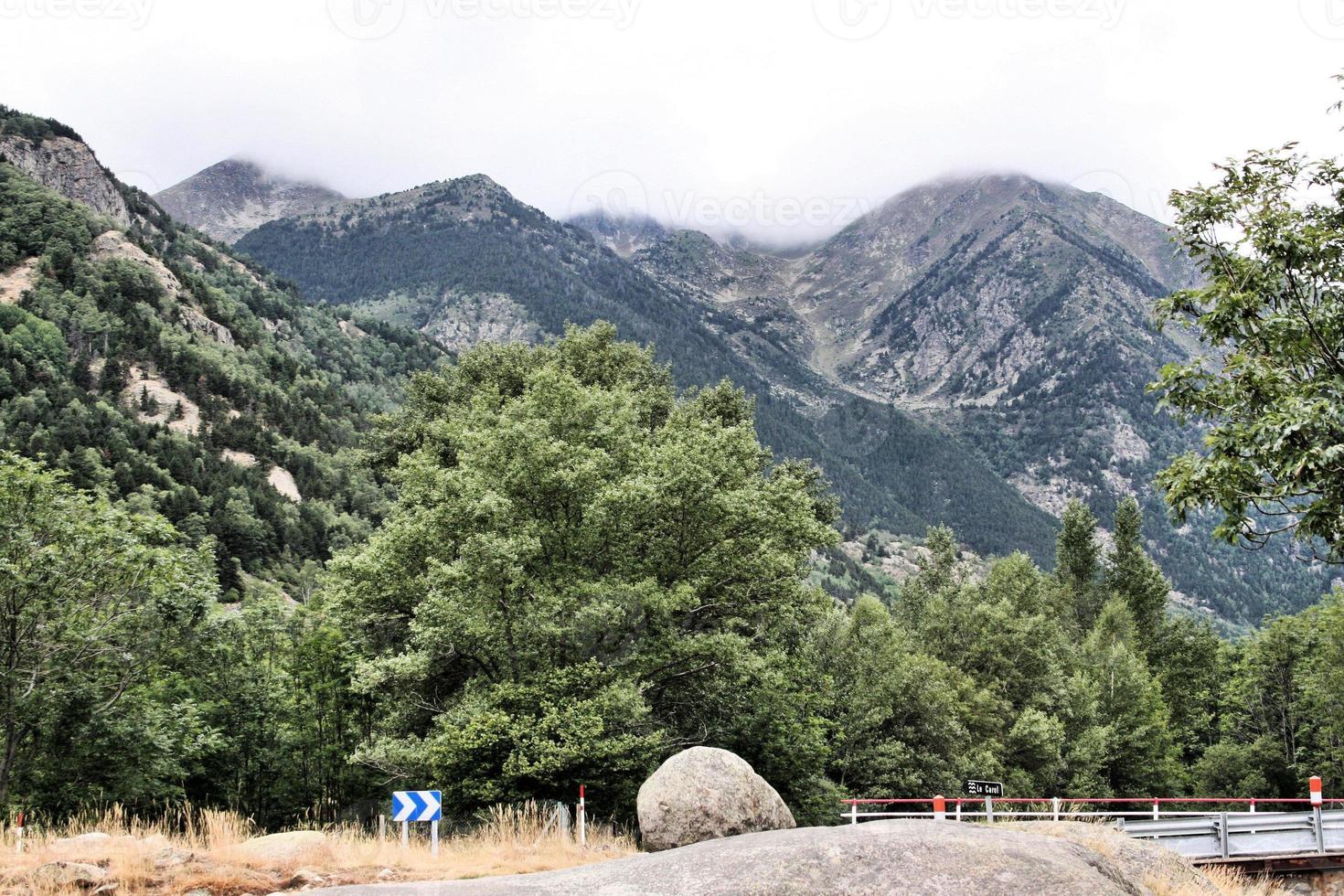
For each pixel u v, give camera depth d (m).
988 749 48.16
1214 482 11.07
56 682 24.73
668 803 14.00
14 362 148.38
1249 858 20.83
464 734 20.80
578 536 25.45
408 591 25.89
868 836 9.98
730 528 26.67
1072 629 74.12
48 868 9.98
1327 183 12.31
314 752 35.25
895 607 76.69
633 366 41.34
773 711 26.92
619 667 23.67
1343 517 10.65
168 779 31.12
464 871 12.55
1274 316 11.50
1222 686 71.88
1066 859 9.76
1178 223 12.73
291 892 9.62
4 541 24.08
